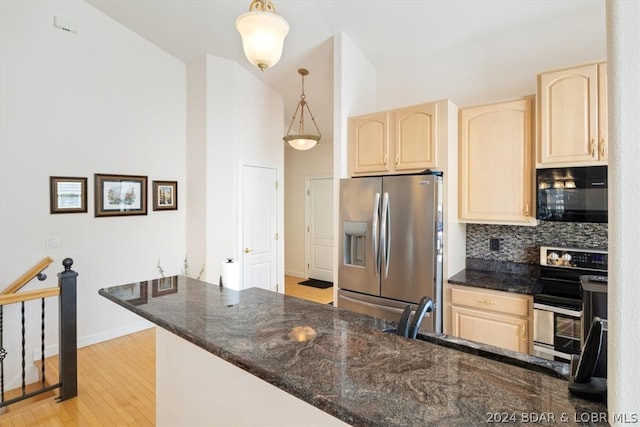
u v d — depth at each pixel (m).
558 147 2.37
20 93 3.02
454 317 2.67
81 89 3.37
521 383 0.84
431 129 2.75
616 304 0.56
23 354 2.44
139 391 2.68
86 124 3.41
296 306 1.48
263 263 4.64
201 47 3.87
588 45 2.65
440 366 0.93
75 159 3.35
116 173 3.63
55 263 3.24
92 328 3.52
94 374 2.93
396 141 2.93
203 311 1.40
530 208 2.55
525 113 2.56
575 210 2.32
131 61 3.72
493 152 2.69
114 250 3.64
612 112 0.57
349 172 3.24
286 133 5.55
